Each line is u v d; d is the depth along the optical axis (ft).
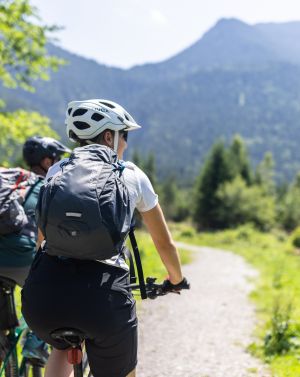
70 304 6.86
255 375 15.64
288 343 18.16
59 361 7.80
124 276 7.35
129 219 7.07
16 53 38.27
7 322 9.66
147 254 47.62
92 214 6.60
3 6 35.81
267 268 54.39
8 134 38.17
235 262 64.95
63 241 6.71
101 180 6.98
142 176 7.66
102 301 6.92
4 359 9.46
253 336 20.84
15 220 9.46
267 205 229.04
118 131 8.42
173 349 18.44
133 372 7.62
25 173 10.27
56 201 6.68
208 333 21.17
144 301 27.02
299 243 107.04
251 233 148.36
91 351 7.29
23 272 9.72
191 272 47.26
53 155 11.31
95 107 8.21
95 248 6.72
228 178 238.27
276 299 26.71
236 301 29.71
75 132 8.29
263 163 314.55
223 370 16.12
